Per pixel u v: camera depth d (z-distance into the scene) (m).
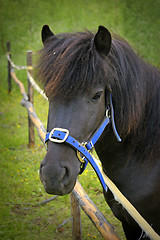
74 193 1.90
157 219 1.82
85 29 1.77
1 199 3.55
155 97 1.75
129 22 10.91
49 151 1.40
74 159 1.42
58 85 1.38
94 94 1.43
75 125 1.41
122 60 1.59
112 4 11.81
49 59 1.49
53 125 1.44
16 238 2.91
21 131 5.90
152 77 1.78
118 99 1.58
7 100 7.96
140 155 1.76
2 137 5.54
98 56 1.45
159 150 1.75
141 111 1.67
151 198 1.76
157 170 1.75
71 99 1.42
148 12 11.31
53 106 1.46
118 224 3.13
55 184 1.33
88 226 3.13
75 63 1.39
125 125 1.62
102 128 1.54
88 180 3.79
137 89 1.62
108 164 1.85
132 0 11.75
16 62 9.66
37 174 4.14
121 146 1.77
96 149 1.85
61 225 3.09
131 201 1.82
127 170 1.80
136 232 1.97
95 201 3.44
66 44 1.49
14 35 11.02
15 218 3.22
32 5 12.12
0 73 9.66
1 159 4.60
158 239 1.60
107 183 1.81
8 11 11.91
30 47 10.41
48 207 3.44
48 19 11.56
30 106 3.80
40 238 2.92
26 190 3.76
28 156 4.75
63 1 12.25
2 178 4.05
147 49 9.41
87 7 11.88
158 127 1.74
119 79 1.56
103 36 1.45
